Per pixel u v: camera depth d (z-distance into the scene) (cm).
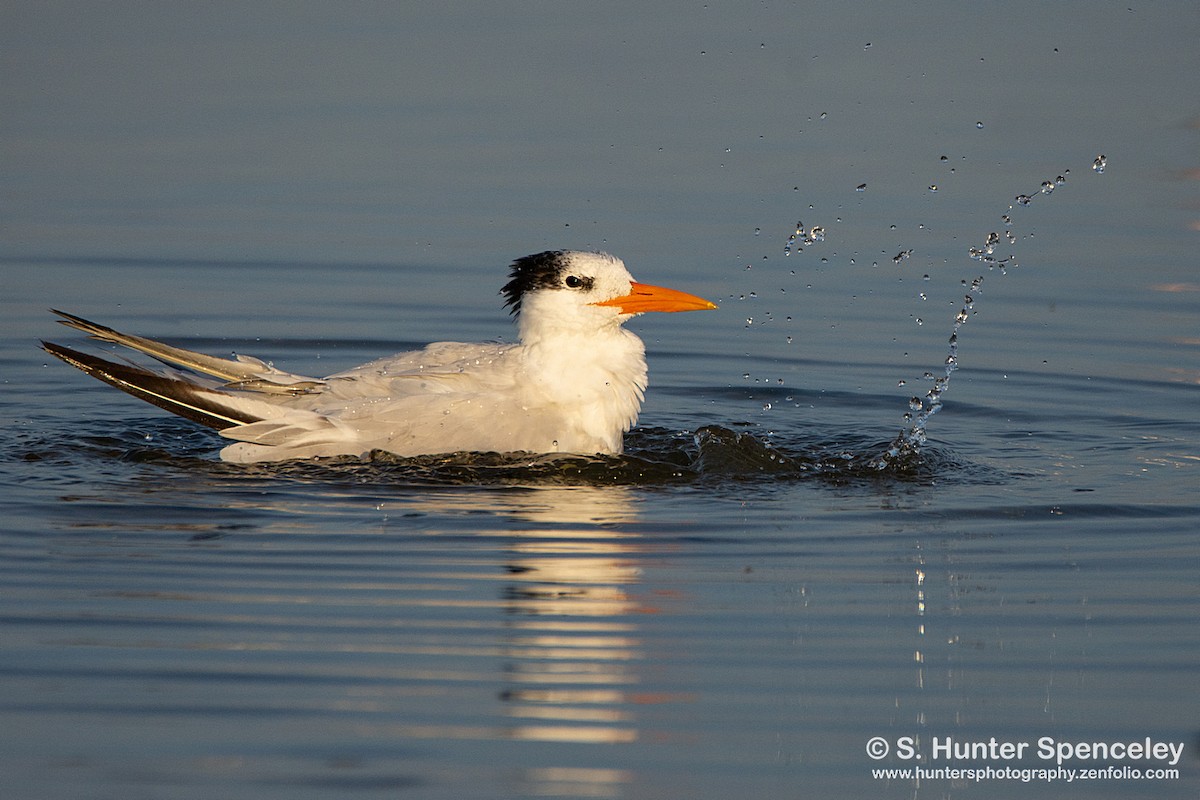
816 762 879
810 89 2581
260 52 2781
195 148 2384
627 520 1241
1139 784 867
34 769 843
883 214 2131
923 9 2988
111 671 958
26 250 2014
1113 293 1916
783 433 1501
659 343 1816
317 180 2275
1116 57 2716
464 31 2909
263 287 1923
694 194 2203
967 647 1021
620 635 1029
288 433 1330
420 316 1853
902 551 1184
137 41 2831
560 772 856
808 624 1053
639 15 2989
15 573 1105
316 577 1109
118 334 1330
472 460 1337
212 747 871
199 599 1068
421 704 926
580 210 2147
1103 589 1114
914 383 1677
